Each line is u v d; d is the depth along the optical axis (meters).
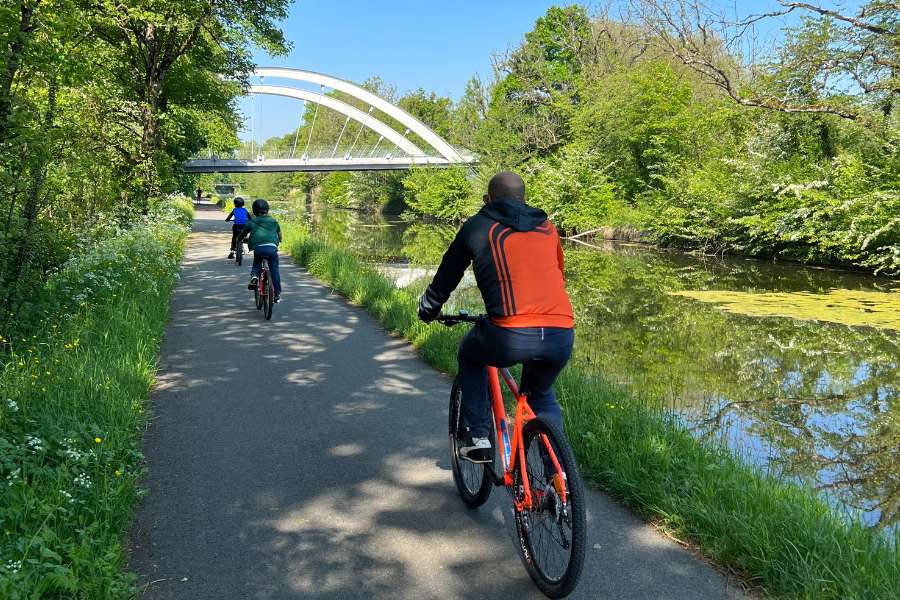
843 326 10.44
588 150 35.88
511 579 2.94
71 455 3.64
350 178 80.25
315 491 3.82
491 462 3.33
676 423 5.04
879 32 16.45
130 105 20.59
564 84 47.25
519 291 2.87
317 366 6.70
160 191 21.12
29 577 2.51
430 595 2.80
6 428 3.93
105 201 13.07
